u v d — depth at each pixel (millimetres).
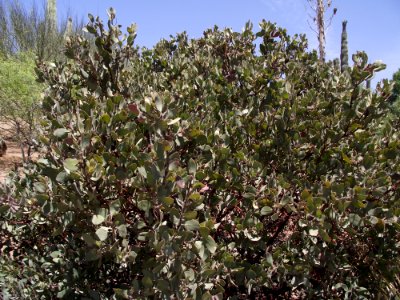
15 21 13164
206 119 2812
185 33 4832
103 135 2223
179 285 1930
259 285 2389
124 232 1970
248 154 2729
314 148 2707
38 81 3131
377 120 3100
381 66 2686
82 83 3188
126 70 3133
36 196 2062
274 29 4199
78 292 2486
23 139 8023
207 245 1980
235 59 4094
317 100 2941
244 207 2572
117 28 2926
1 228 2908
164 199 1914
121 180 2111
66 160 1935
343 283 2592
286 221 2584
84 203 2074
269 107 2908
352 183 2479
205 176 2279
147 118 2141
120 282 2590
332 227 2361
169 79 3926
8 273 2734
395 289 2584
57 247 2756
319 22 11438
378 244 2529
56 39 13289
